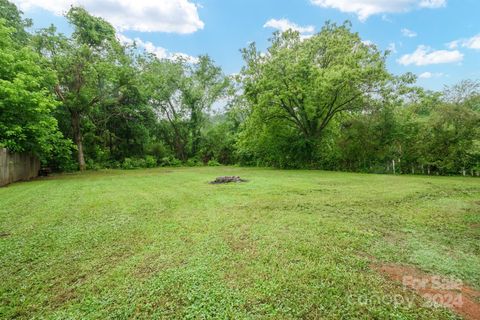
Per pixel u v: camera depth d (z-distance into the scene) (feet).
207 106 80.38
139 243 11.08
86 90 52.13
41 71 39.17
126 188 27.04
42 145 36.22
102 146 65.31
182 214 15.87
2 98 31.30
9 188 26.86
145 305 6.82
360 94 48.39
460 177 36.83
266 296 7.10
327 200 19.65
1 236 12.09
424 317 6.28
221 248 10.36
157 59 73.05
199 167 68.64
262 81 51.37
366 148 47.47
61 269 8.86
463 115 38.06
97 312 6.59
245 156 72.90
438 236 11.80
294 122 56.29
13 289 7.68
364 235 11.84
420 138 42.55
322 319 6.21
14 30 36.17
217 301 6.93
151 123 73.36
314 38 53.47
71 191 24.97
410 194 21.97
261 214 15.64
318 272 8.38
